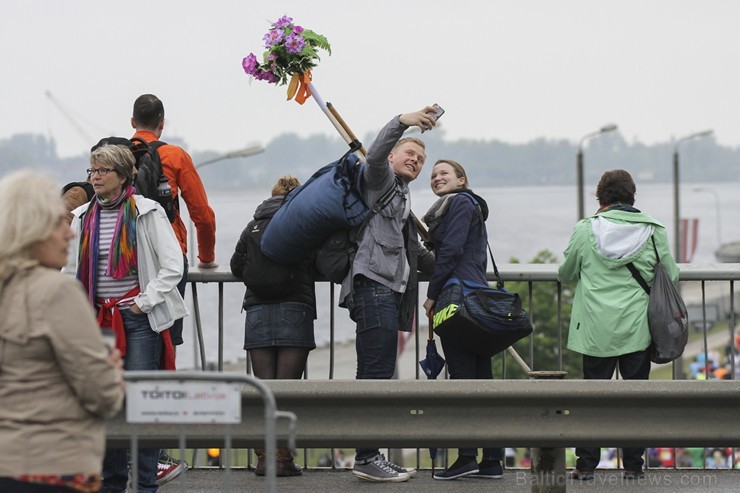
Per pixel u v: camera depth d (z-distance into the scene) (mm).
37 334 8266
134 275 12680
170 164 14508
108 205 12656
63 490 8320
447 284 14078
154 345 12758
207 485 14578
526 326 13961
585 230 14594
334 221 13422
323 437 11531
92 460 8484
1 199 8352
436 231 14297
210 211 14945
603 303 14461
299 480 14797
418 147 14172
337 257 13570
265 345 14203
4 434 8297
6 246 8297
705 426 11539
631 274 14484
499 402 11477
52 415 8336
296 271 14047
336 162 13844
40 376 8344
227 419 9336
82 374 8289
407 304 14156
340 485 14406
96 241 12609
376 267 13539
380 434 11516
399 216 13766
